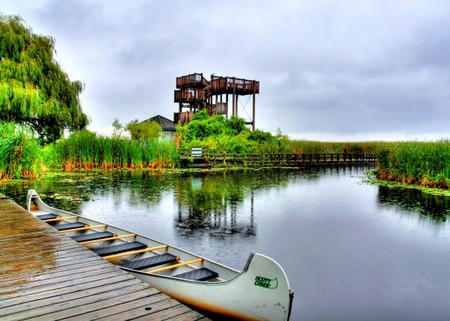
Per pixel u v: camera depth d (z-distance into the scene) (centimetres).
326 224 1003
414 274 645
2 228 653
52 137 2509
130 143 2627
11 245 545
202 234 877
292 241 833
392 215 1138
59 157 2352
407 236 889
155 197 1388
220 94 3844
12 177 1814
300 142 4119
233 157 3031
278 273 380
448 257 735
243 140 3225
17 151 1808
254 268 397
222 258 703
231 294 412
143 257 592
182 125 3797
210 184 1817
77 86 2670
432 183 1812
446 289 584
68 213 852
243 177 2211
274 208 1221
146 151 2631
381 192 1639
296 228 955
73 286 391
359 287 587
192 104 3950
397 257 733
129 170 2470
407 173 1958
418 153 1902
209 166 2900
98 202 1265
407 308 520
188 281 441
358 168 3294
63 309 337
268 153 3291
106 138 2552
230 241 822
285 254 742
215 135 3322
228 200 1356
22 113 2175
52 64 2488
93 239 665
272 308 384
